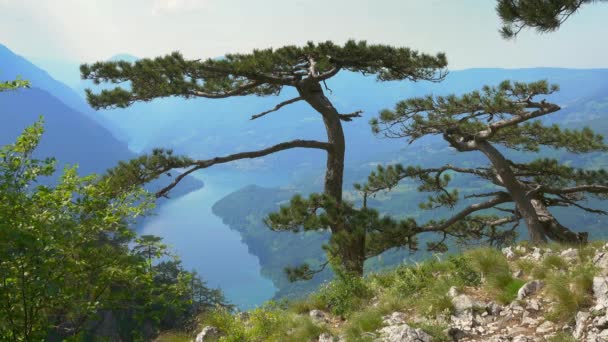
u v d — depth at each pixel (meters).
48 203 5.55
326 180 16.47
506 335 6.05
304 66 16.23
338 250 13.93
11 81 5.92
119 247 5.89
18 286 5.03
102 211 5.84
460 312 7.02
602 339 5.23
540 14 6.69
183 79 14.06
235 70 14.21
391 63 15.97
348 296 9.18
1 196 5.21
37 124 5.70
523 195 18.48
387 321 7.41
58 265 5.38
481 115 18.30
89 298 5.80
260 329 8.78
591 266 6.90
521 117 17.39
